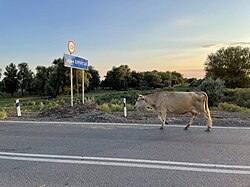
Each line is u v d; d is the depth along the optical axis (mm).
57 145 6746
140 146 6504
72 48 15812
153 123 10281
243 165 4965
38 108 21797
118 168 4879
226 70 57500
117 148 6340
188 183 4117
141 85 94500
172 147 6363
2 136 7973
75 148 6406
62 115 13461
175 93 9016
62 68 73688
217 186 3984
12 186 4086
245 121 10500
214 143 6738
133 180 4273
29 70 107875
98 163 5195
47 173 4668
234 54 56688
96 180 4297
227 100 36188
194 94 8867
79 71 67875
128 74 100812
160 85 91062
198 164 5043
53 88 74625
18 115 13836
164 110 9031
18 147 6594
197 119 11109
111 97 46062
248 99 32438
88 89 85688
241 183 4102
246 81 55094
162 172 4637
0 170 4863
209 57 60188
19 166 5086
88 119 11555
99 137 7645
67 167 4984
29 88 106812
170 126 9508
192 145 6547
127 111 14891
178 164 5055
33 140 7367
